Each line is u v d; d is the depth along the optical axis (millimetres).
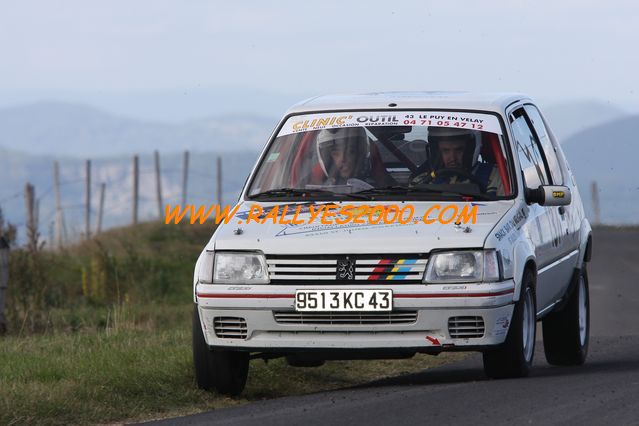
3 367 24266
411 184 21938
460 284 19859
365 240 20109
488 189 21922
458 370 24906
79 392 20562
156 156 105062
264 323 20188
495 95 24125
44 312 41531
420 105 23281
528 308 21672
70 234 70562
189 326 37250
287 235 20453
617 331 33562
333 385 23781
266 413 18625
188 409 20438
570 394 18891
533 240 21859
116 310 40719
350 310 19875
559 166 26406
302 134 23141
